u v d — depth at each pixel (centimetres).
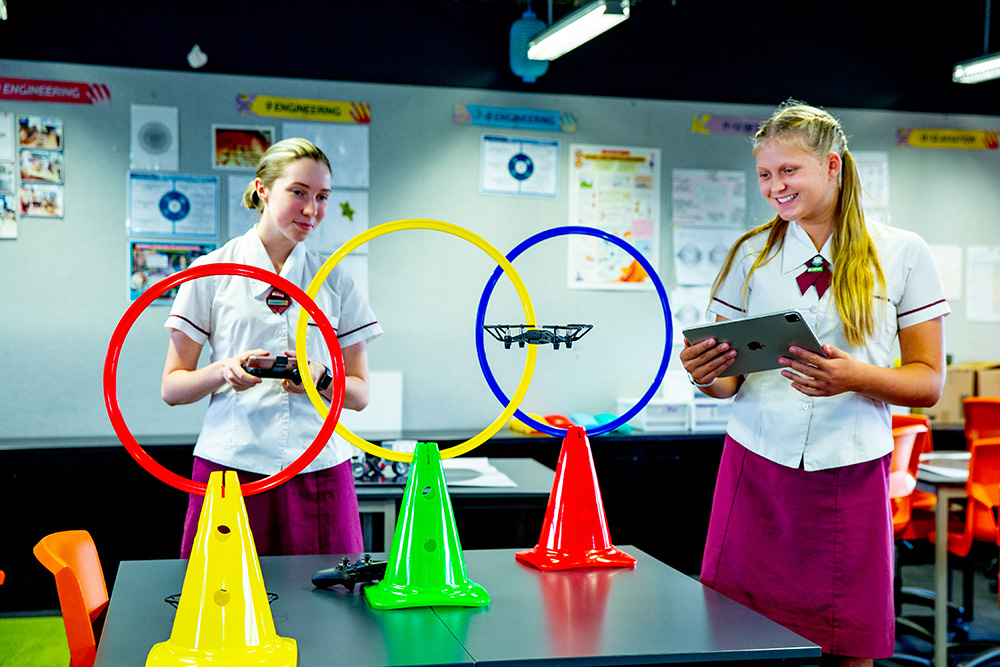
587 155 478
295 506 198
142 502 390
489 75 469
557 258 475
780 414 188
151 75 433
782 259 194
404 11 460
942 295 183
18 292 423
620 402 473
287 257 208
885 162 509
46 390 426
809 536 184
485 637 134
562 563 174
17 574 380
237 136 441
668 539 442
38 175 424
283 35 447
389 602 147
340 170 452
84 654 145
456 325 465
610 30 482
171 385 197
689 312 487
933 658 334
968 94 520
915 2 505
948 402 484
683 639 135
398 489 277
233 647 122
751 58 497
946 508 311
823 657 188
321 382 176
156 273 435
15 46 422
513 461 345
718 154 491
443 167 464
